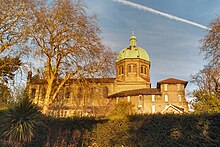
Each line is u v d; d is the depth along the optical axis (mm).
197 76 31266
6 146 11688
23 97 13305
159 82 64562
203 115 12055
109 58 27484
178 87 64125
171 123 12703
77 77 26641
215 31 23109
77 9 26453
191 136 11938
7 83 22672
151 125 13188
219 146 11133
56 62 26641
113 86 65938
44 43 25547
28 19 24016
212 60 23828
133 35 74562
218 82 25391
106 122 14750
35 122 12602
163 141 12562
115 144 13977
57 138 13484
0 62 22906
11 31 23375
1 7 22797
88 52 26109
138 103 61969
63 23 25984
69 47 25828
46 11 25562
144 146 12969
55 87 28219
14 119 11992
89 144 14555
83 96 29531
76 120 15117
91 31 26609
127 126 13969
